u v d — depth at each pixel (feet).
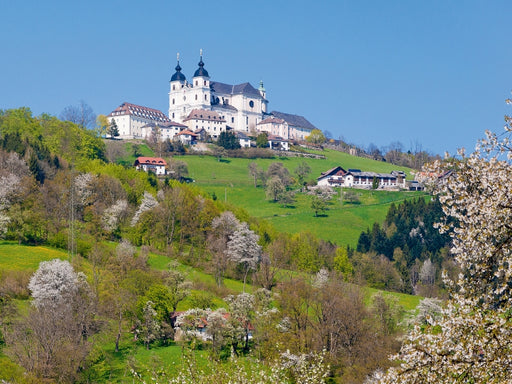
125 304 321.11
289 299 315.78
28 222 435.94
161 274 378.73
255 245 461.78
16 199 456.45
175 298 354.13
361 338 284.00
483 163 88.02
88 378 253.85
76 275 342.64
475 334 80.07
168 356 284.20
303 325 302.86
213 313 299.38
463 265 85.87
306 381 165.58
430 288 480.64
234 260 453.99
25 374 226.38
